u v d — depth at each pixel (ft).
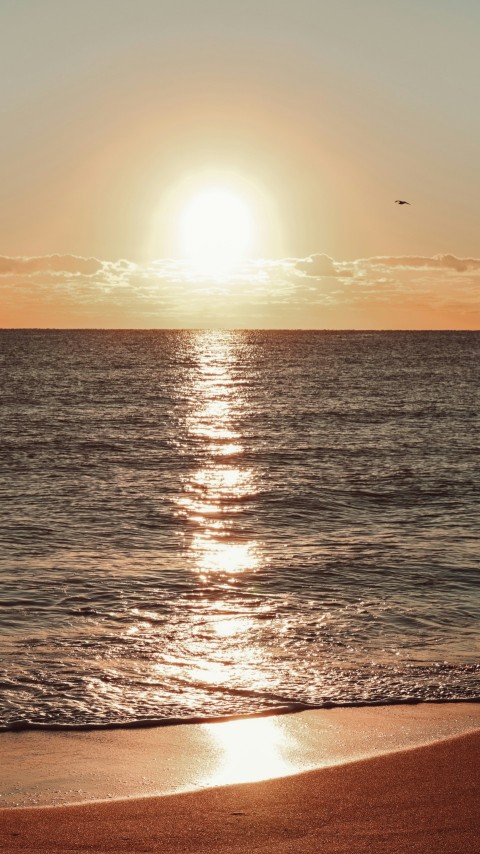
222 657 41.91
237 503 85.61
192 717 34.40
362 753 30.94
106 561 61.36
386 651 42.93
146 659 41.52
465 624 47.70
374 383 292.20
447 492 91.97
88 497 87.51
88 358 478.59
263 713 34.83
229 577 57.41
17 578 55.98
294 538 70.28
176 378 316.40
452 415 182.50
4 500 84.69
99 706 35.53
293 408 199.62
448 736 32.42
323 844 24.11
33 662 40.70
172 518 77.87
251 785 28.22
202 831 24.95
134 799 27.25
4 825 25.34
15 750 31.27
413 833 24.68
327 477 102.06
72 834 24.77
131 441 137.39
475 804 26.50
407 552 65.00
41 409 190.49
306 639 44.88
